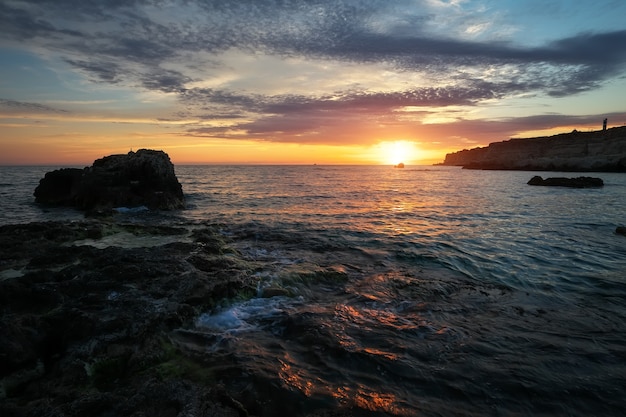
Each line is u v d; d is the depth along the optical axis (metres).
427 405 4.96
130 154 31.28
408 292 9.34
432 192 42.75
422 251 13.62
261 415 4.79
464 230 18.06
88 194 26.09
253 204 30.16
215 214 24.25
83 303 7.66
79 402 4.68
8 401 5.04
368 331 7.14
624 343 6.65
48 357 6.26
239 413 4.67
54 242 13.25
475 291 9.45
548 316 7.90
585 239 15.63
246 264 11.36
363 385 5.39
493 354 6.28
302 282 9.99
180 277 9.25
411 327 7.34
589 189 42.19
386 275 10.73
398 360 6.06
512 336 6.95
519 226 19.06
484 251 13.62
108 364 5.91
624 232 16.44
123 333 6.61
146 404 4.70
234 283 9.12
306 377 5.57
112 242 14.16
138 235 15.57
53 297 7.84
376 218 22.41
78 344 6.29
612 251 13.48
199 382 5.45
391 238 16.08
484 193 40.25
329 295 9.28
